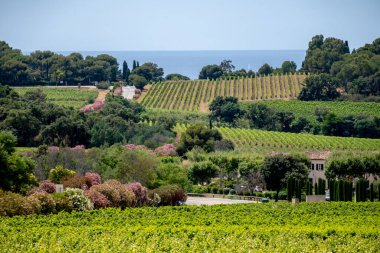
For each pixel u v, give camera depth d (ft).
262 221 216.74
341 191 333.42
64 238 163.43
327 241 175.11
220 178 440.04
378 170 412.98
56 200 225.15
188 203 325.62
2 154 260.83
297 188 337.72
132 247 152.15
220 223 210.18
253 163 410.11
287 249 157.79
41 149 355.97
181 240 168.14
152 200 286.05
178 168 362.74
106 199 248.32
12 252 149.48
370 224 215.31
